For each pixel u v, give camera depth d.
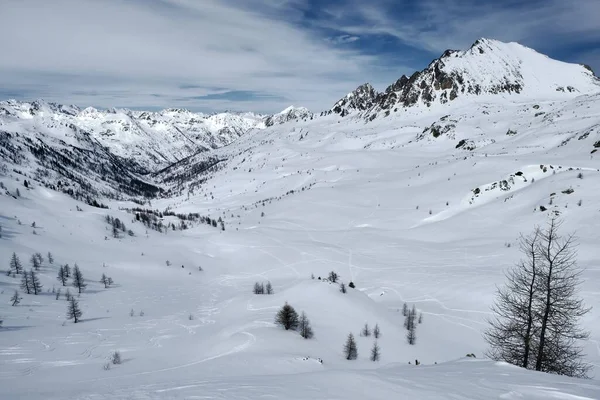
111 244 191.62
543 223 129.25
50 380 47.19
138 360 59.03
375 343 59.94
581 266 86.69
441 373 16.33
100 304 117.88
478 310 81.62
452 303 88.62
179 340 76.62
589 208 123.25
